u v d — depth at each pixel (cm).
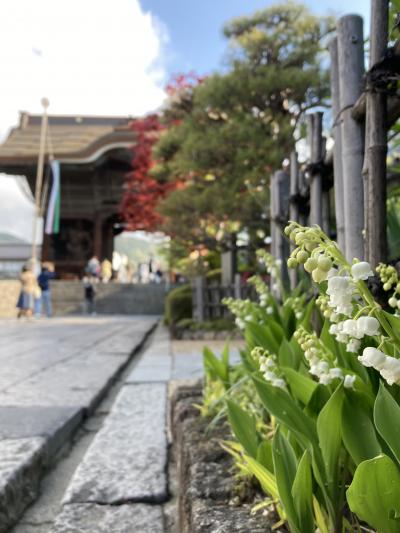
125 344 695
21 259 3981
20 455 180
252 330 166
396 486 68
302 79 746
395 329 71
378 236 113
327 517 94
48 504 170
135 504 158
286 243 371
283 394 96
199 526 103
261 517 106
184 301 924
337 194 175
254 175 723
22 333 934
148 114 1473
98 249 3119
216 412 198
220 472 133
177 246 1308
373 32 119
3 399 301
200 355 557
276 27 820
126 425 247
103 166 2966
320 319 177
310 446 90
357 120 154
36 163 2783
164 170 966
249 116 771
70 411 258
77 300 2342
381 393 74
